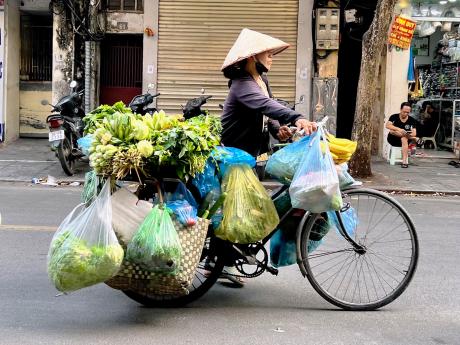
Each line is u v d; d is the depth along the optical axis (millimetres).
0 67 14977
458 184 12055
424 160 14812
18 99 15773
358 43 15531
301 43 14328
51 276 4090
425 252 6719
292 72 14438
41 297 5012
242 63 4898
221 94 14539
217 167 4570
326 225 4816
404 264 4953
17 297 4996
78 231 4074
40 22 15711
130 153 4152
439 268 6070
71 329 4312
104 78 15203
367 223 4977
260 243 4742
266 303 4957
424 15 14539
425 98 16484
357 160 12312
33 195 10227
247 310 4777
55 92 14805
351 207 4879
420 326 4504
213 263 4754
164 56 14477
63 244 4062
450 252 6750
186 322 4484
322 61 14492
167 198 4398
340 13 14547
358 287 5051
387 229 4957
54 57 14695
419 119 16297
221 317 4602
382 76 15008
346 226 4875
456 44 15359
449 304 5012
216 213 4562
